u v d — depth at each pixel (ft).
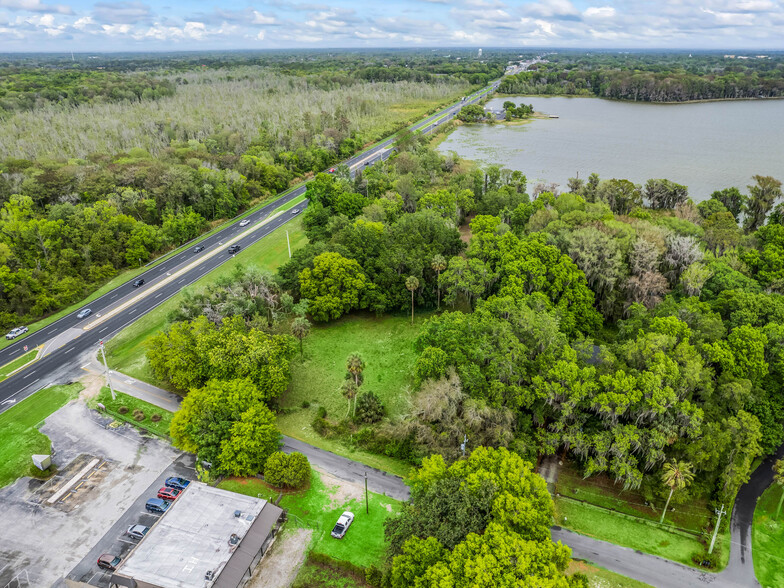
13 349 366.43
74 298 429.38
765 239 416.67
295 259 417.69
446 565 172.04
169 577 193.26
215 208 589.32
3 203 513.04
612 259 362.74
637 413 247.91
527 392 255.50
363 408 301.63
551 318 293.23
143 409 307.37
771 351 278.26
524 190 620.90
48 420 297.33
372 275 407.23
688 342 282.97
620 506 243.81
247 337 305.53
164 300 425.69
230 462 251.19
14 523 232.73
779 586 207.51
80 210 495.82
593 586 205.57
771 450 263.90
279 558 215.31
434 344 298.97
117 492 249.14
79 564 213.87
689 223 436.35
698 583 208.03
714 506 240.94
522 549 171.32
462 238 538.47
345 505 241.76
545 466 265.13
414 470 222.69
